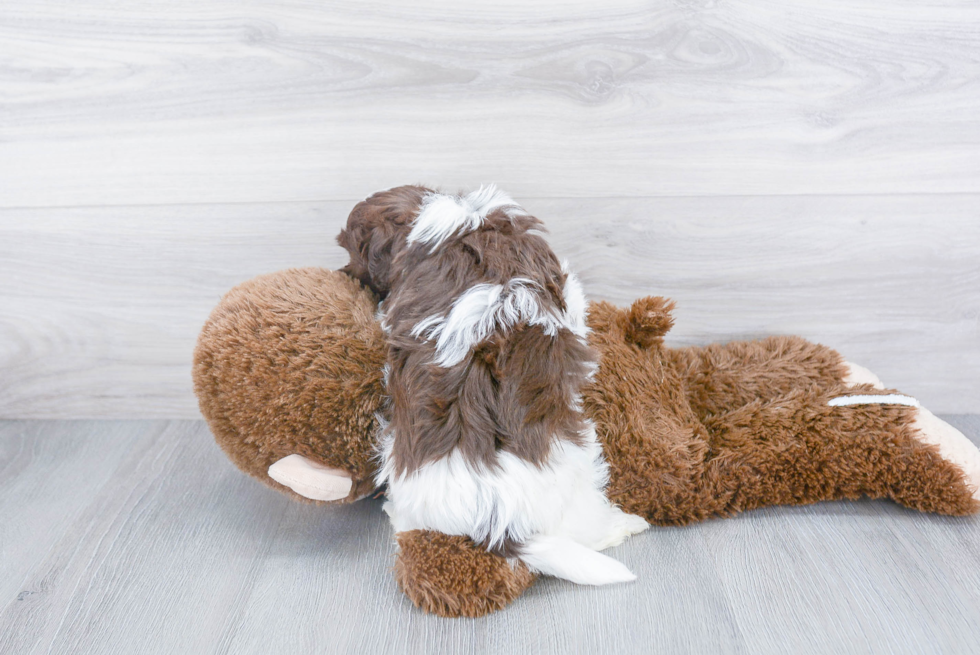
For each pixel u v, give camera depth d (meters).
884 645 0.76
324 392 0.80
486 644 0.77
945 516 0.94
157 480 1.07
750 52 0.97
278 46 0.98
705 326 1.14
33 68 1.00
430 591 0.79
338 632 0.79
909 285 1.10
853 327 1.14
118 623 0.81
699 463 0.92
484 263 0.76
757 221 1.07
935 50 0.97
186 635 0.79
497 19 0.96
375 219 0.82
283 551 0.92
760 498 0.94
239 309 0.84
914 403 0.98
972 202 1.05
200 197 1.07
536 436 0.77
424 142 1.03
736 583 0.84
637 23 0.96
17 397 1.22
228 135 1.03
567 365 0.78
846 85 0.99
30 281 1.13
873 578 0.85
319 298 0.84
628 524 0.92
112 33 0.98
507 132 1.02
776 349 1.09
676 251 1.09
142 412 1.24
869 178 1.04
